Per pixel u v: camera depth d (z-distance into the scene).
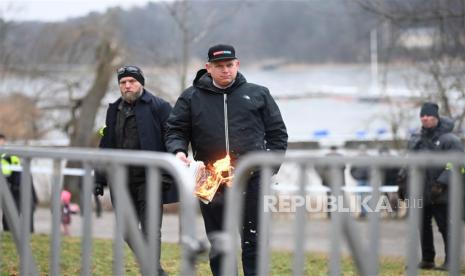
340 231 8.07
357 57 56.50
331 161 7.96
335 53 95.88
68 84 56.91
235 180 8.49
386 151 39.09
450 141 19.09
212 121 13.06
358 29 41.03
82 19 56.09
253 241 12.77
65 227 28.47
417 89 39.22
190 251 8.37
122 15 54.00
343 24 56.03
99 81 53.25
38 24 59.34
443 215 18.95
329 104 82.06
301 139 56.62
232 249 8.43
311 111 78.75
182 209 8.45
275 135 13.23
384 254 22.56
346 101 80.31
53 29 57.81
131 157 9.02
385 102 44.59
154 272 8.97
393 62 40.50
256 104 13.05
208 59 13.06
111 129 15.28
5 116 57.12
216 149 13.04
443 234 19.05
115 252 9.32
